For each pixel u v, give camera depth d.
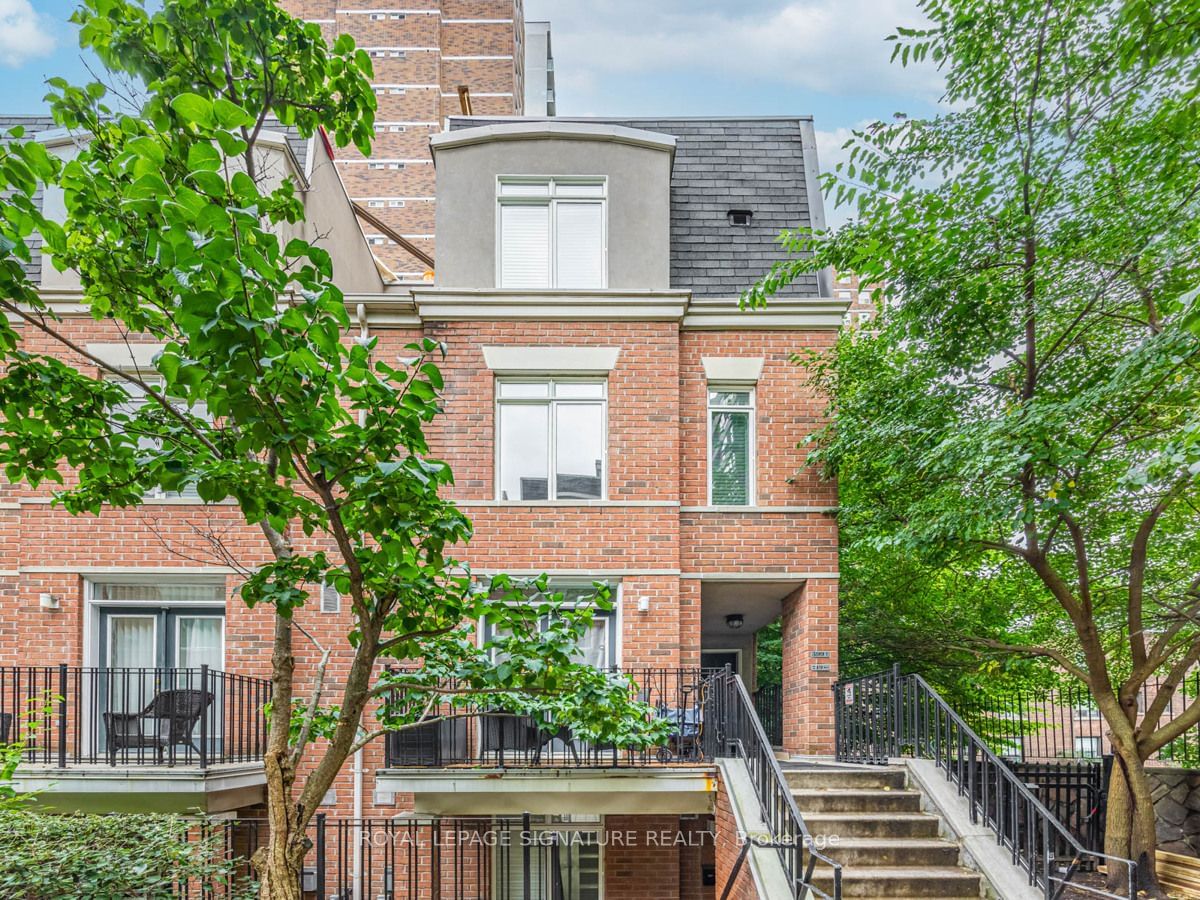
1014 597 13.66
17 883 7.21
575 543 12.42
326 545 12.31
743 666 17.80
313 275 4.85
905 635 14.74
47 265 12.70
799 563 12.66
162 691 10.59
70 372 5.82
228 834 10.88
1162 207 7.96
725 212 13.89
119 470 6.05
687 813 10.74
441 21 45.50
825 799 9.30
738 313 13.02
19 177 5.07
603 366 12.72
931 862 8.39
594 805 10.38
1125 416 8.64
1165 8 6.96
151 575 12.31
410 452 5.23
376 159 42.53
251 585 6.03
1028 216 8.59
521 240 13.23
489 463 12.54
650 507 12.51
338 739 6.21
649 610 12.35
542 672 6.41
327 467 5.14
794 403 12.96
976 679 15.54
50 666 11.91
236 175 4.57
